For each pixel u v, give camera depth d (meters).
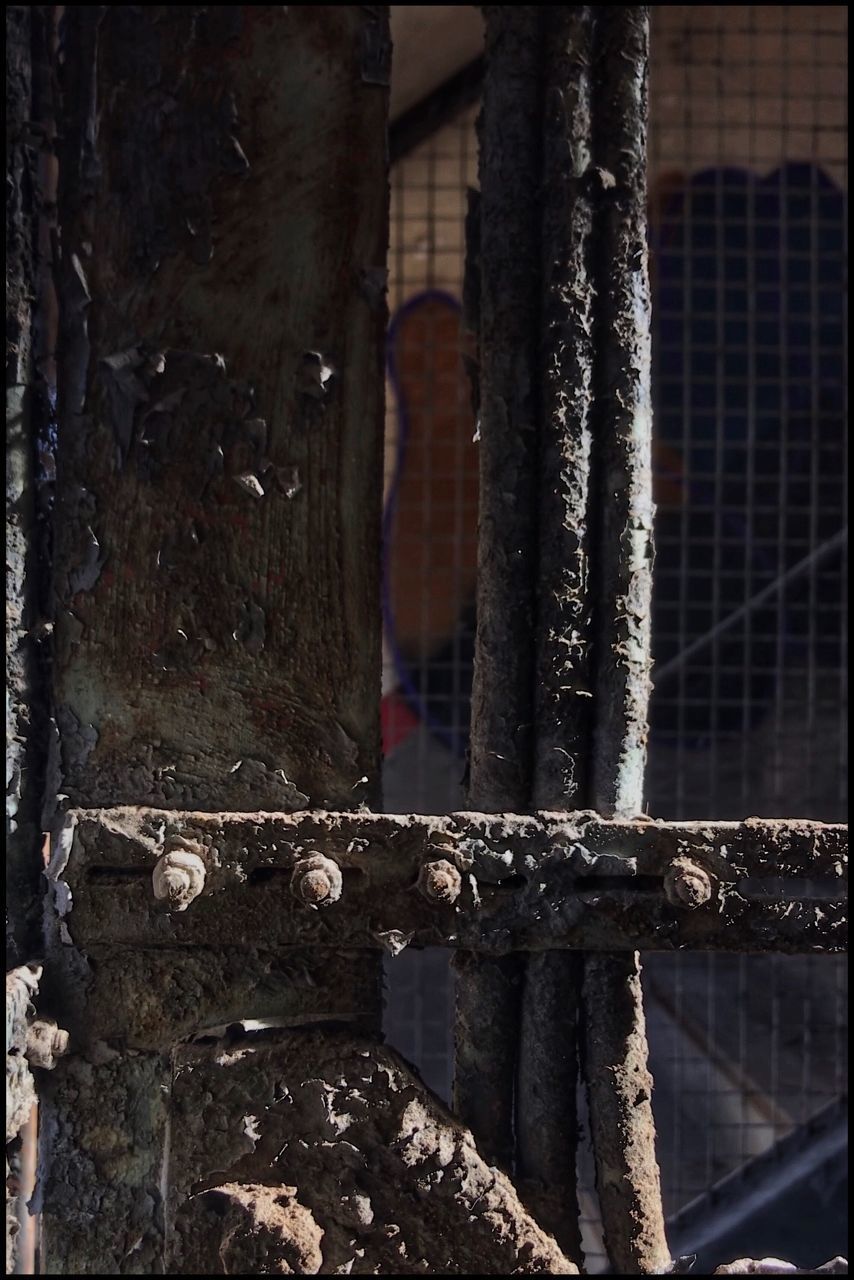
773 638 2.73
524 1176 0.89
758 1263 0.86
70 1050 0.90
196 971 0.90
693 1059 2.48
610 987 0.88
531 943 0.86
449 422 2.75
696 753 2.76
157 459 0.94
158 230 0.94
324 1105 0.85
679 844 0.85
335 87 0.95
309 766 0.93
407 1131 0.84
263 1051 0.88
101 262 0.94
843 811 2.70
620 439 0.92
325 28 0.95
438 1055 2.60
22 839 0.91
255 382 0.94
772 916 0.85
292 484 0.94
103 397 0.94
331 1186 0.84
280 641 0.94
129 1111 0.90
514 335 0.92
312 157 0.95
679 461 2.76
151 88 0.94
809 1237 2.12
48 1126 0.91
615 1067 0.87
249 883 0.87
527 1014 0.89
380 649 0.96
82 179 0.95
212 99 0.94
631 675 0.90
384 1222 0.83
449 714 2.77
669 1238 2.11
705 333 2.74
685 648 2.75
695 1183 2.30
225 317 0.94
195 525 0.94
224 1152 0.86
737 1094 2.34
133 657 0.94
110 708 0.93
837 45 2.57
